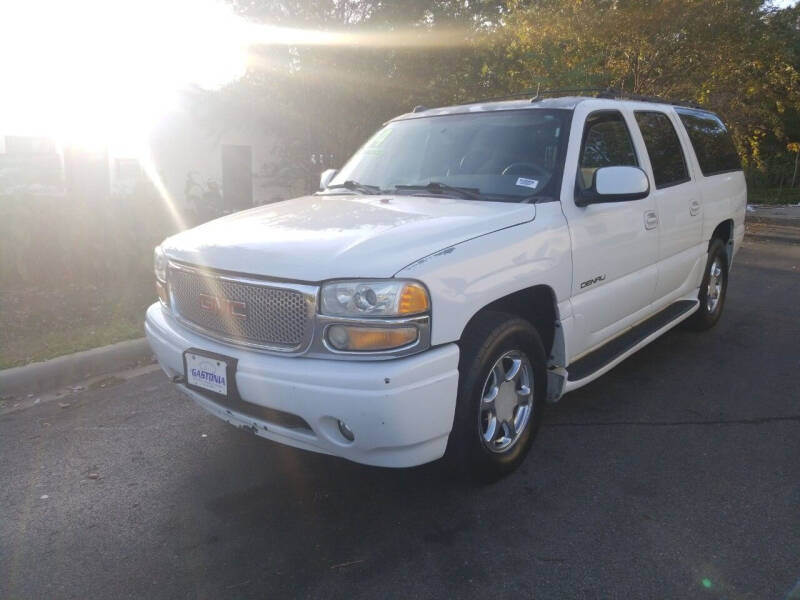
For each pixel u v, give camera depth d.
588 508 3.37
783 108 16.97
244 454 4.04
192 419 4.55
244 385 3.09
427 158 4.44
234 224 3.72
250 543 3.15
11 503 3.53
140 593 2.81
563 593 2.76
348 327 2.88
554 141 4.06
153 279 7.94
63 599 2.79
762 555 2.97
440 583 2.83
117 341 5.88
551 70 13.19
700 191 5.52
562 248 3.70
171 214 8.58
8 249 7.32
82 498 3.57
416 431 2.92
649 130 5.02
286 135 14.39
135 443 4.21
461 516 3.32
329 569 2.94
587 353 4.24
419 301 2.90
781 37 15.13
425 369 2.90
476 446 3.33
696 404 4.66
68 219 7.52
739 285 8.57
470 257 3.14
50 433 4.38
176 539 3.19
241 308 3.17
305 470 3.82
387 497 3.51
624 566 2.92
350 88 12.07
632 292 4.52
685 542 3.08
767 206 18.94
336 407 2.86
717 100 15.41
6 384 5.07
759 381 5.09
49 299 7.06
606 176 3.85
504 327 3.35
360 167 4.82
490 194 3.94
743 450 3.97
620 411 4.55
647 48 13.09
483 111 4.57
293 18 11.40
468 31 12.93
